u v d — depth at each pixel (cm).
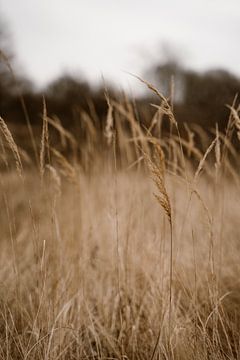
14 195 465
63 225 329
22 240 380
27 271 311
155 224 341
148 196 366
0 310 245
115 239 322
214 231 321
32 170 510
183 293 266
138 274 292
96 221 356
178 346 217
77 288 271
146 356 225
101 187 394
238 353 211
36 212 428
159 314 244
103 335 245
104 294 288
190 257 311
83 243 318
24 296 280
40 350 212
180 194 400
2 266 318
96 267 319
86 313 258
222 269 295
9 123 1038
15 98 1110
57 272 267
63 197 380
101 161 416
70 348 229
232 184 379
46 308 237
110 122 277
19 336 223
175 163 279
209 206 347
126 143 374
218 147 238
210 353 213
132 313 258
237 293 272
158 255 290
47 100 1034
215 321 220
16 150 223
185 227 354
